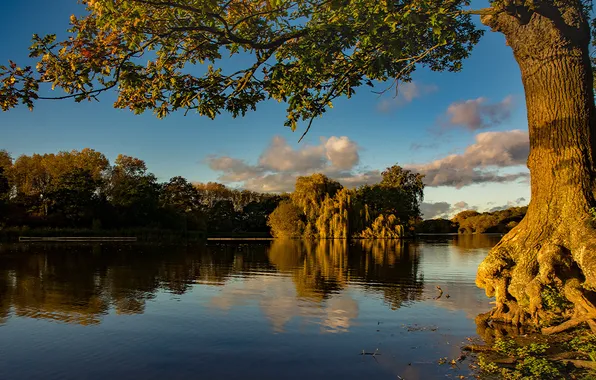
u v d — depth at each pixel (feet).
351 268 67.10
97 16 18.40
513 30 26.86
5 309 34.99
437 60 34.86
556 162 26.48
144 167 243.19
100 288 46.03
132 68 19.20
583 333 23.97
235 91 23.00
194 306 36.40
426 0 19.07
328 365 22.00
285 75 22.20
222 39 20.34
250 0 21.36
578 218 25.44
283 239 186.70
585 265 23.31
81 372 21.26
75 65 17.44
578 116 25.96
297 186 198.90
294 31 21.93
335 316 32.65
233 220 276.82
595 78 37.78
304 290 45.01
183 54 22.31
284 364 22.22
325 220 184.24
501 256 28.55
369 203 223.10
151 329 28.91
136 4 17.76
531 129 27.76
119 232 179.42
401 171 258.37
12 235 154.10
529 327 27.14
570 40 25.48
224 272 61.36
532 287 26.22
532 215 27.86
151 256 88.84
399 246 130.93
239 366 22.03
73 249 107.24
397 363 22.00
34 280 52.16
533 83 27.07
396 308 35.42
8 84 17.30
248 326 29.71
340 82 25.38
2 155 217.15
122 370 21.50
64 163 221.25
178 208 244.01
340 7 18.95
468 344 24.88
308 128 24.61
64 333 27.94
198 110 23.03
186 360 22.90
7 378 20.48
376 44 21.79
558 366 19.62
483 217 273.95
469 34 33.14
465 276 56.85
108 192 226.99
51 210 191.93
